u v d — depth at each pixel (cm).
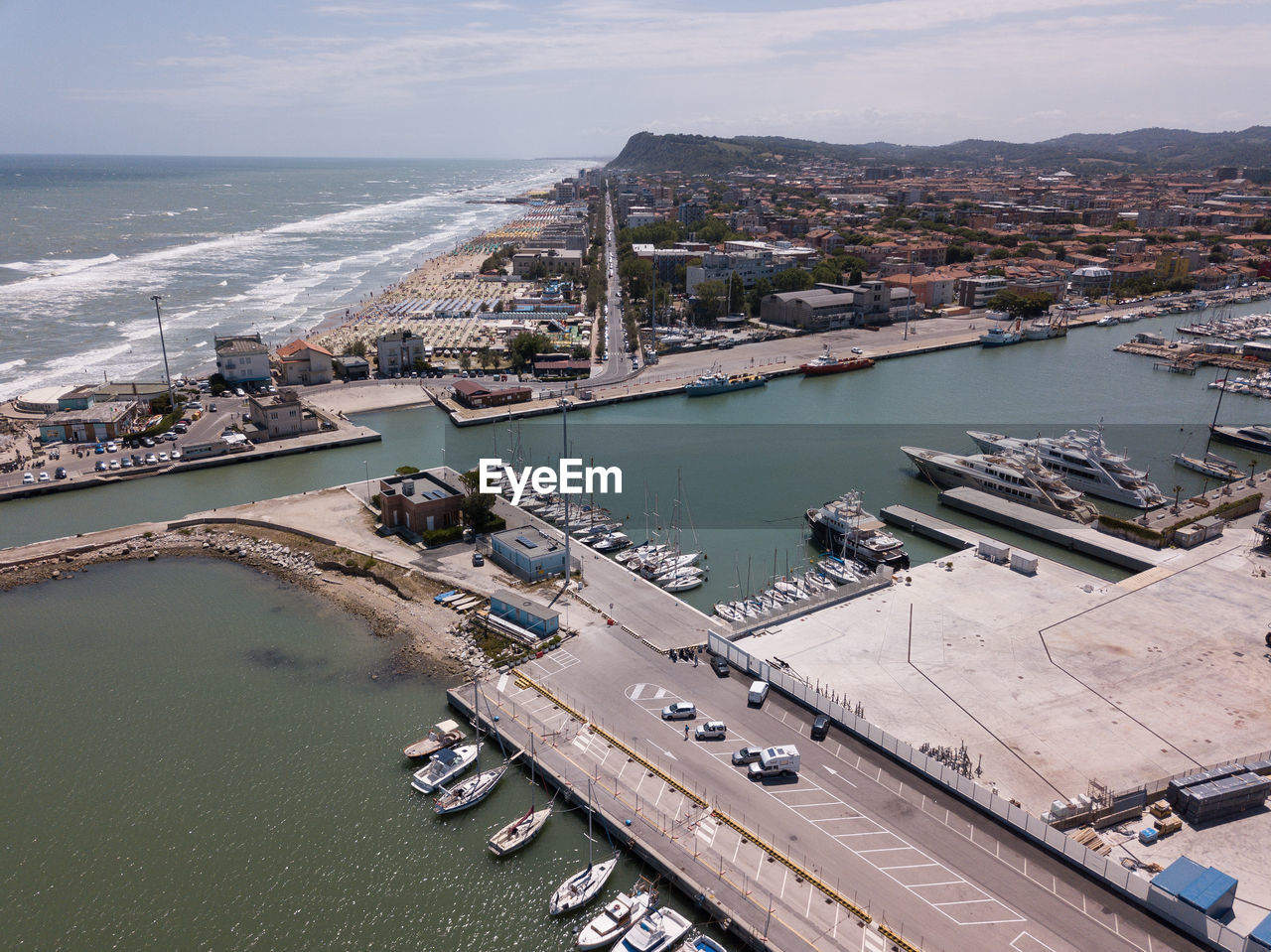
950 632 12219
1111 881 7731
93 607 13325
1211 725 10081
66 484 17988
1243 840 8369
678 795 8950
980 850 8212
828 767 9356
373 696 11062
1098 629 12275
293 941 7581
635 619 12606
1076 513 16512
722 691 10812
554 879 8231
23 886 8169
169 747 10112
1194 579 13850
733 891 7744
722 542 16075
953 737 9881
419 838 8738
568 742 9806
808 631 12288
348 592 13700
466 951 7494
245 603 13462
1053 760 9462
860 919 7438
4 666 11731
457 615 12781
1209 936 7112
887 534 15450
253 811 9112
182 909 7906
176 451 19712
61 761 9862
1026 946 7175
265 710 10794
